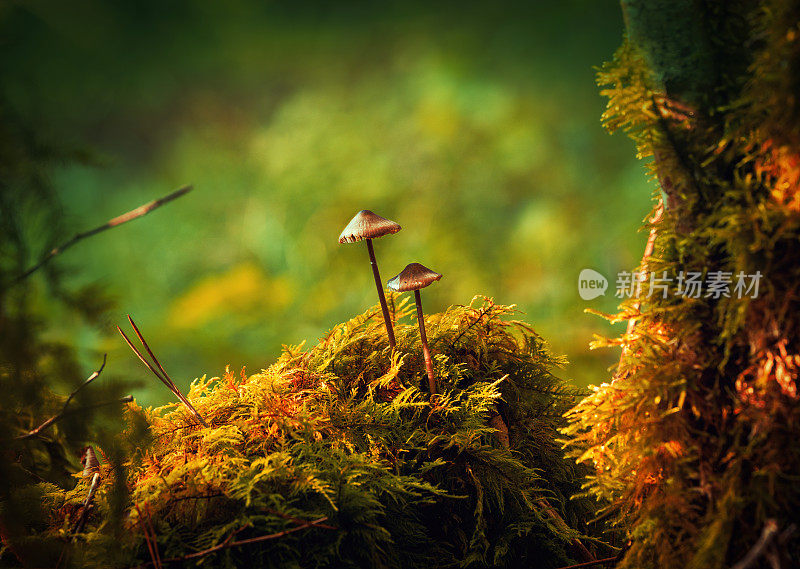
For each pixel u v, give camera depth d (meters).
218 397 0.76
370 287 2.11
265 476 0.74
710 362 0.72
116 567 0.73
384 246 2.23
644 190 2.21
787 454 0.71
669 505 0.73
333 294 2.14
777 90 0.71
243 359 1.86
